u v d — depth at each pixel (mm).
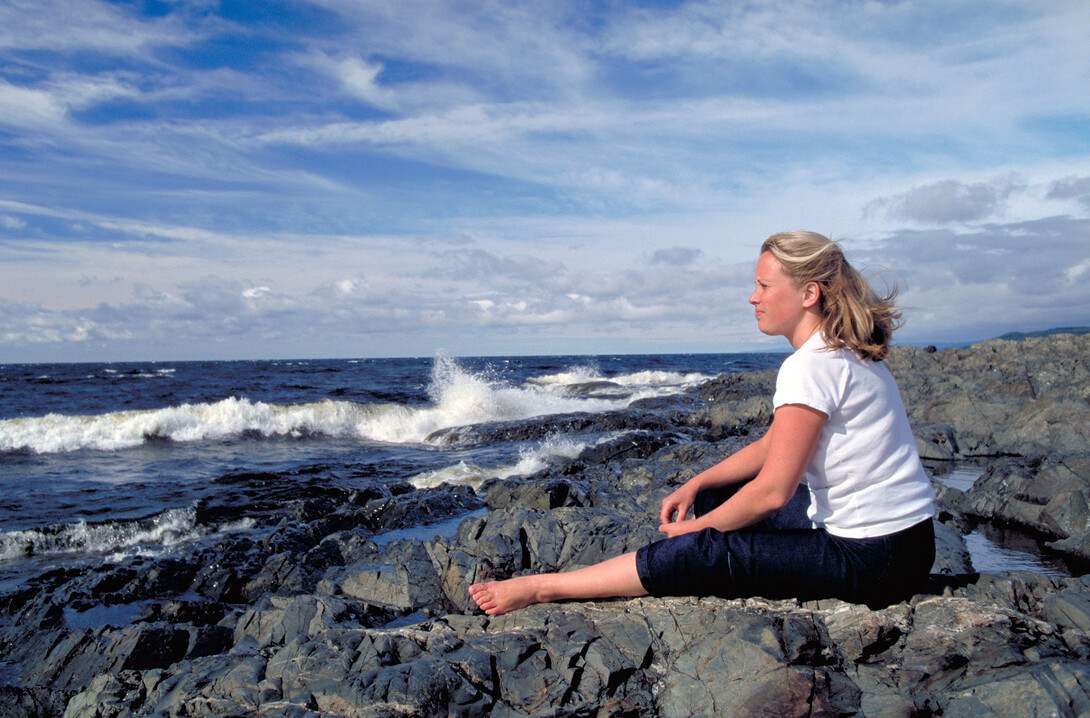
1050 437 9234
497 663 2361
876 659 2307
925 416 11500
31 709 3193
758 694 2086
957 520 5840
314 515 7094
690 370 40688
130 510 7453
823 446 2209
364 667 2383
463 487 7938
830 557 2314
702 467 7324
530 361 82688
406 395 22562
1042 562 4809
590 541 3994
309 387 26234
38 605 4602
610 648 2398
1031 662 2139
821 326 2201
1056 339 19609
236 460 11008
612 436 11859
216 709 2182
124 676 2660
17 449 11531
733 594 2502
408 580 4074
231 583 4973
